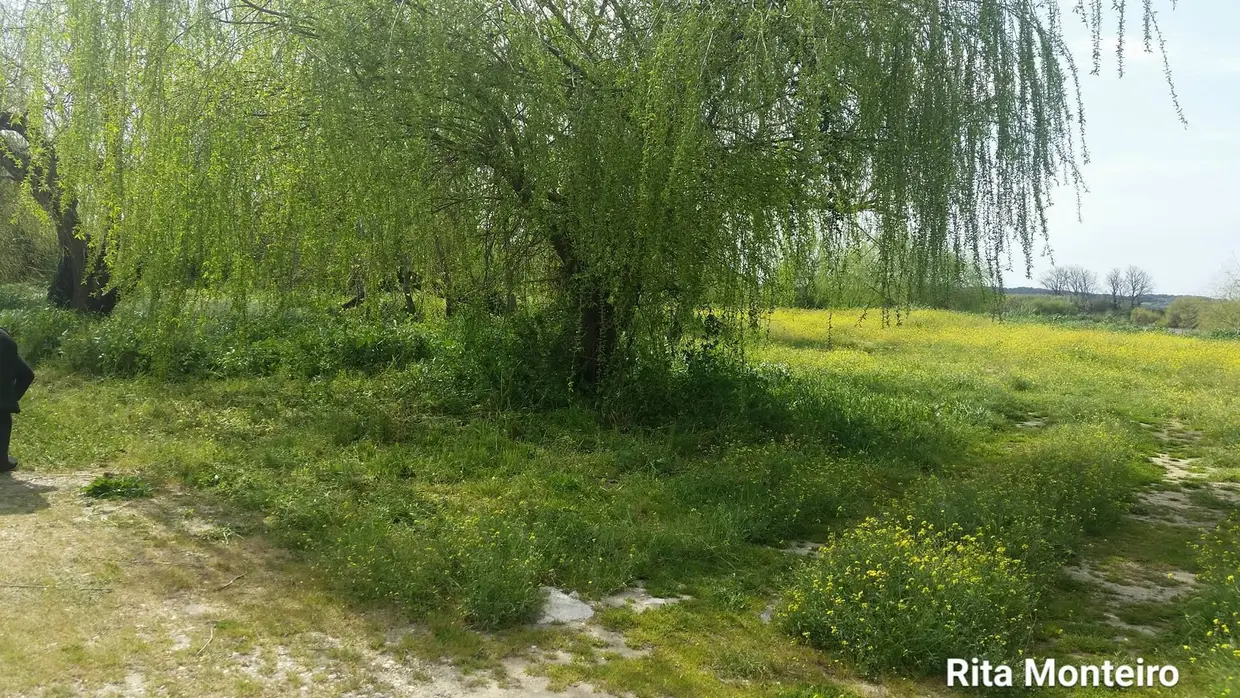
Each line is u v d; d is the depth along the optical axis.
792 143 8.19
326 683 3.90
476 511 6.45
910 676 4.28
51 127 9.16
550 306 10.49
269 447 7.90
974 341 24.08
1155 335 31.03
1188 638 4.74
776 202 8.12
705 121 7.92
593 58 8.62
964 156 7.78
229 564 5.25
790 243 8.49
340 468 7.29
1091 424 11.44
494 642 4.44
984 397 13.66
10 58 10.09
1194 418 12.77
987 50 7.69
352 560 5.14
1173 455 10.45
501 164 8.91
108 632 4.20
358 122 7.62
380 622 4.58
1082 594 5.54
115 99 7.39
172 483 6.82
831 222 8.68
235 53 7.85
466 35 8.05
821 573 4.93
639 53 8.18
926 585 4.64
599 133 8.16
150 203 7.38
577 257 9.38
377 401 9.93
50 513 5.87
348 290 9.93
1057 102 7.75
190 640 4.20
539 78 8.17
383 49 7.76
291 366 11.70
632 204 8.01
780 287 9.18
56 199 11.42
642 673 4.14
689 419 9.68
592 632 4.63
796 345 22.22
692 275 8.35
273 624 4.45
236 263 7.80
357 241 8.34
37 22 8.69
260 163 7.89
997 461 9.41
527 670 4.14
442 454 8.09
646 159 7.42
